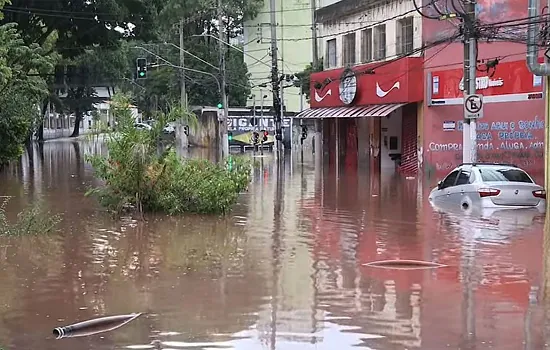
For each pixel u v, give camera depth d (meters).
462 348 6.89
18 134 28.48
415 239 13.62
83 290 9.43
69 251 12.33
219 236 14.05
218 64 59.72
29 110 29.17
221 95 51.25
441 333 7.39
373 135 34.69
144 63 36.97
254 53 64.81
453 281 9.85
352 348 6.93
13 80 26.95
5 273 10.52
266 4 63.97
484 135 26.47
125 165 16.83
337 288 9.47
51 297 9.05
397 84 30.56
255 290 9.37
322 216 17.25
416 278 10.08
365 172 32.53
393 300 8.80
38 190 23.61
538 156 24.69
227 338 7.27
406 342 7.09
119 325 7.77
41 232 14.25
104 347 7.00
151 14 37.62
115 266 11.03
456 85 28.25
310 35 63.91
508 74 25.55
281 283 9.80
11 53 26.83
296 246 12.88
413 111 31.17
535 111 24.73
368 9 33.84
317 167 36.56
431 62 29.28
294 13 64.00
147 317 8.09
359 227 15.31
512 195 18.16
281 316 8.09
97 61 59.44
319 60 47.47
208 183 17.22
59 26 36.31
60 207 18.67
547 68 18.34
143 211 17.28
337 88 35.75
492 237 13.72
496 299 8.82
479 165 19.02
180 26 52.78
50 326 7.77
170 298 8.97
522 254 11.84
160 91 65.31
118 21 36.44
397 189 24.27
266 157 47.22
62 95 79.25
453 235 14.05
